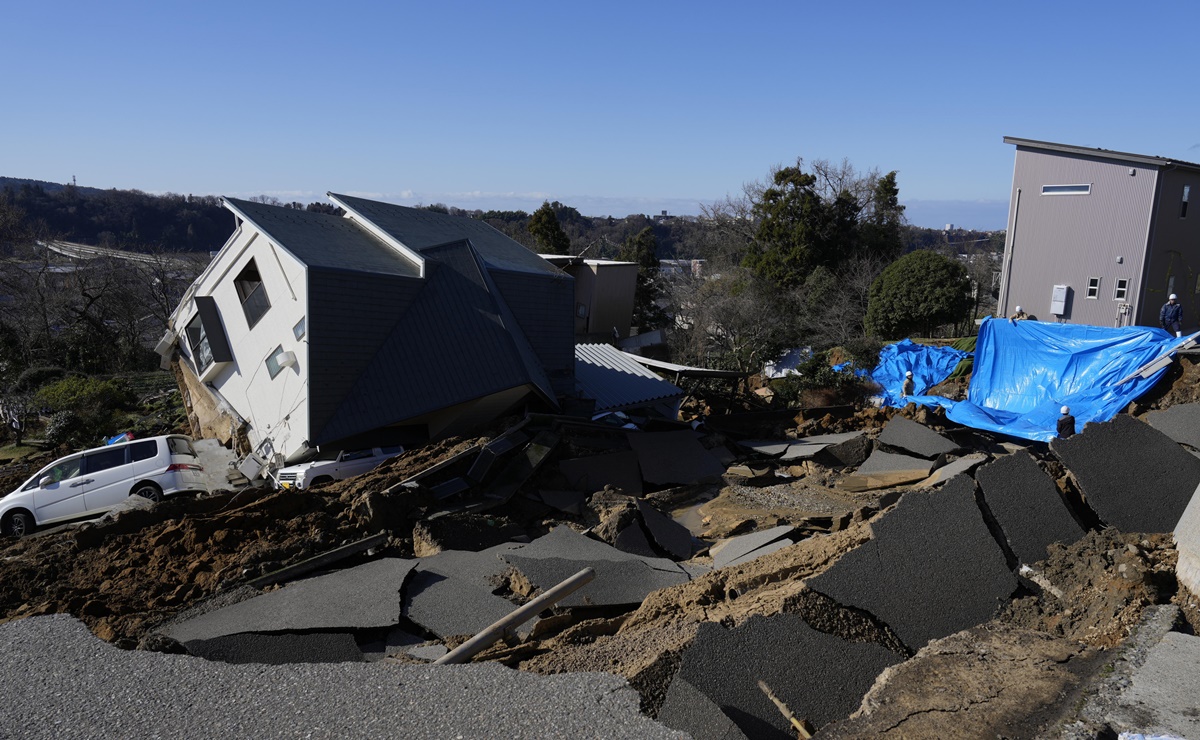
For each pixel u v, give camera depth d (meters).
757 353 33.56
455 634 6.93
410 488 11.05
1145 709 4.43
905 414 18.53
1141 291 26.08
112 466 14.52
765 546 9.55
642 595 7.85
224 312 18.55
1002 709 4.61
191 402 21.72
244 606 7.42
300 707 4.87
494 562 8.75
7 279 40.34
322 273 14.78
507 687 5.01
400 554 9.62
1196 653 5.02
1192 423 12.37
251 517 9.73
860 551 6.65
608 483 13.12
